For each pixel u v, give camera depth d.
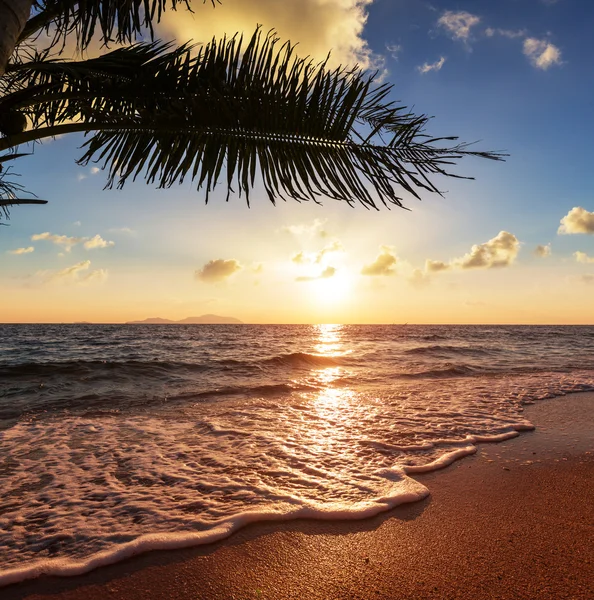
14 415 6.14
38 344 23.06
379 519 2.87
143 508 2.98
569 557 2.38
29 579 2.13
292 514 2.89
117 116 2.26
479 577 2.17
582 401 7.56
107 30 2.23
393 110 2.34
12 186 2.15
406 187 2.28
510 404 7.22
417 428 5.51
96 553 2.37
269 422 5.81
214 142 2.35
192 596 2.02
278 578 2.17
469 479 3.69
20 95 2.03
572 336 41.38
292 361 14.75
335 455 4.33
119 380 10.05
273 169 2.34
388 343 28.88
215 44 2.29
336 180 2.33
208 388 8.93
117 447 4.54
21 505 3.05
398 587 2.08
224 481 3.53
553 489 3.46
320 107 2.25
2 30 1.65
